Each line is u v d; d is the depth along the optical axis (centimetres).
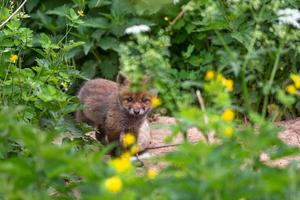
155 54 848
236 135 721
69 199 841
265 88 789
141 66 1064
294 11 893
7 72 1122
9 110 782
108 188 591
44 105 1089
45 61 1188
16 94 1102
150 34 1647
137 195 618
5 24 1245
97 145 1157
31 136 625
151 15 1634
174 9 1605
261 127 708
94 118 1401
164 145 1355
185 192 611
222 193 612
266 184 601
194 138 1377
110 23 1650
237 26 1448
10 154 935
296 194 612
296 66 1540
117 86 1344
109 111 1348
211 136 1298
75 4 1669
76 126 1135
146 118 1381
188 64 1622
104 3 1655
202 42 1638
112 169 630
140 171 1065
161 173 697
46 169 621
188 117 684
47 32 1700
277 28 862
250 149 679
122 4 1639
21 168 615
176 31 1641
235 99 1484
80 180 947
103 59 1669
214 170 605
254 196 622
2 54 1165
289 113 1534
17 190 627
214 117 707
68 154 722
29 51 1655
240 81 1506
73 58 1630
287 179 598
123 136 1295
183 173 663
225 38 1551
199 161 628
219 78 759
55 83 1184
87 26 1642
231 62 812
